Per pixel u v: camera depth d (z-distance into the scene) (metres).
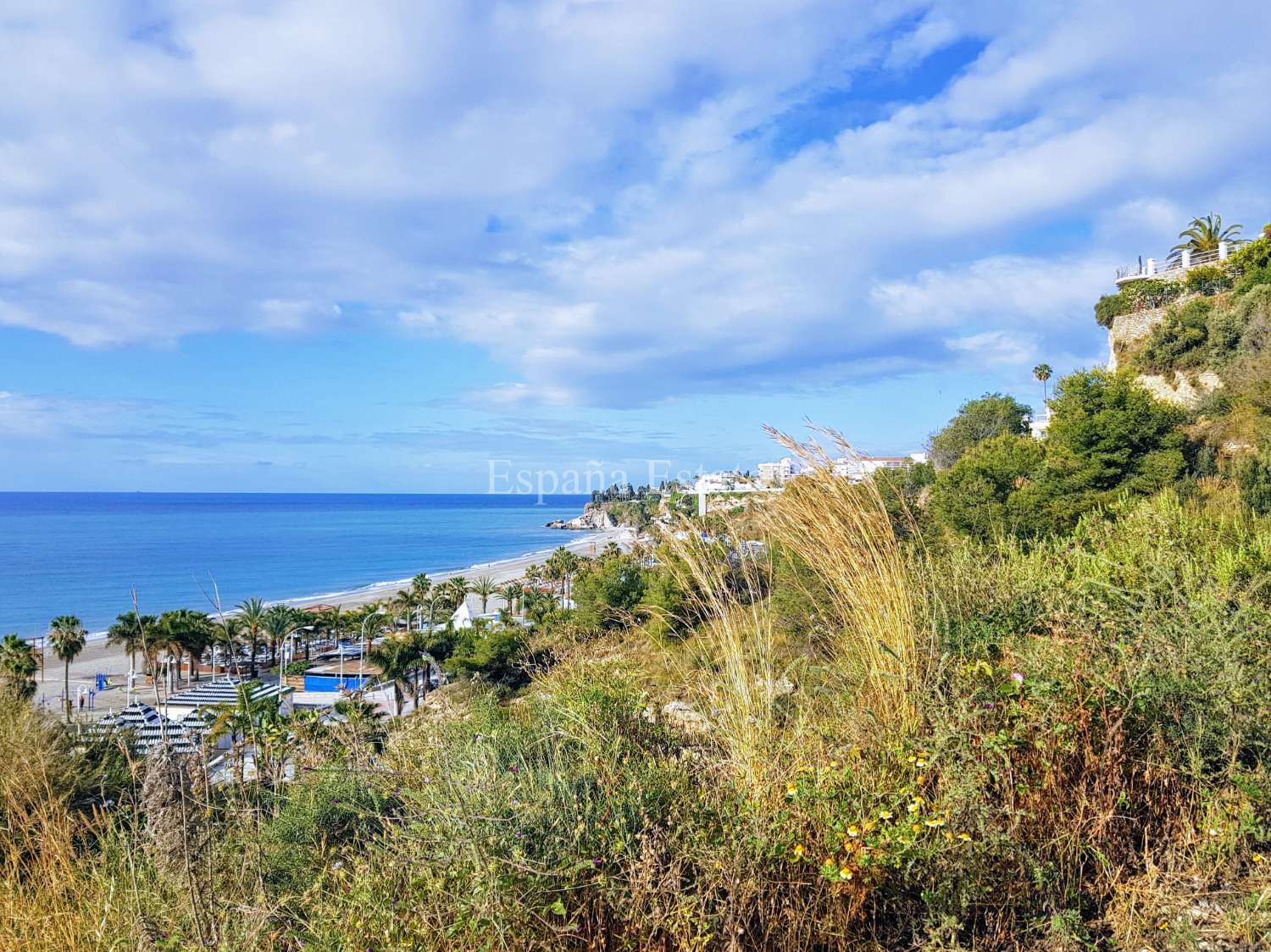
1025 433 35.81
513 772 2.68
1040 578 4.42
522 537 194.25
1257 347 24.88
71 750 4.21
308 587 102.12
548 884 2.07
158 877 2.64
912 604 3.38
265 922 2.26
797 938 2.19
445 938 2.01
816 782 2.50
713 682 3.17
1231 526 7.19
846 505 3.58
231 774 3.53
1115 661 2.94
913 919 2.28
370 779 3.29
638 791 2.49
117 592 98.25
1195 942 2.15
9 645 41.09
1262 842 2.59
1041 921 2.28
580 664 4.07
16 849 3.05
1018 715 2.72
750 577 3.58
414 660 37.06
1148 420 19.56
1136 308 35.19
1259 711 2.87
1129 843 2.64
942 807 2.40
